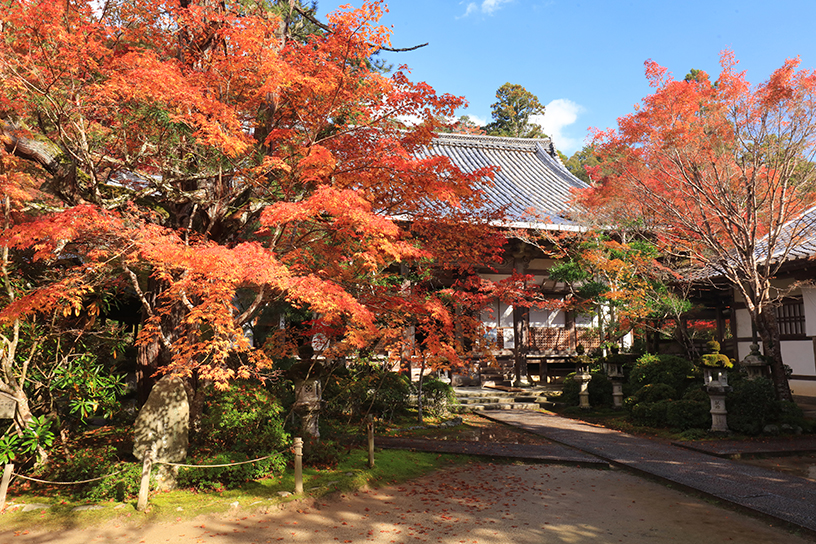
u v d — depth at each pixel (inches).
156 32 316.8
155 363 369.1
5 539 212.4
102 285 308.3
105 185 333.4
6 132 278.4
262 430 313.4
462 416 573.3
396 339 403.5
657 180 500.4
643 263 597.3
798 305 676.1
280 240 315.9
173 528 225.5
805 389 661.3
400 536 221.0
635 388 573.9
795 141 431.2
